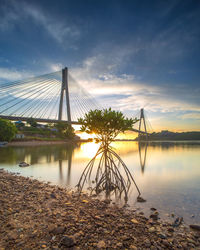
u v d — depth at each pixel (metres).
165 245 3.88
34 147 41.72
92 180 10.65
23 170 13.41
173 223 5.20
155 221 5.27
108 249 3.49
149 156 25.75
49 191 7.61
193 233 4.61
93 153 28.38
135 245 3.75
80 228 4.22
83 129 8.97
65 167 14.98
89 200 6.93
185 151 35.56
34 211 5.22
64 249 3.41
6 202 5.82
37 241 3.63
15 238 3.71
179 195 7.98
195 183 10.13
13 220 4.55
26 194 6.89
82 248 3.46
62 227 4.12
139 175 12.47
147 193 8.29
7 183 8.53
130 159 22.08
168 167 15.99
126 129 8.77
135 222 4.95
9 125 52.09
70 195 7.38
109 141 9.33
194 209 6.36
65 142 79.88
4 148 36.16
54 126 106.12
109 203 6.87
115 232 4.21
